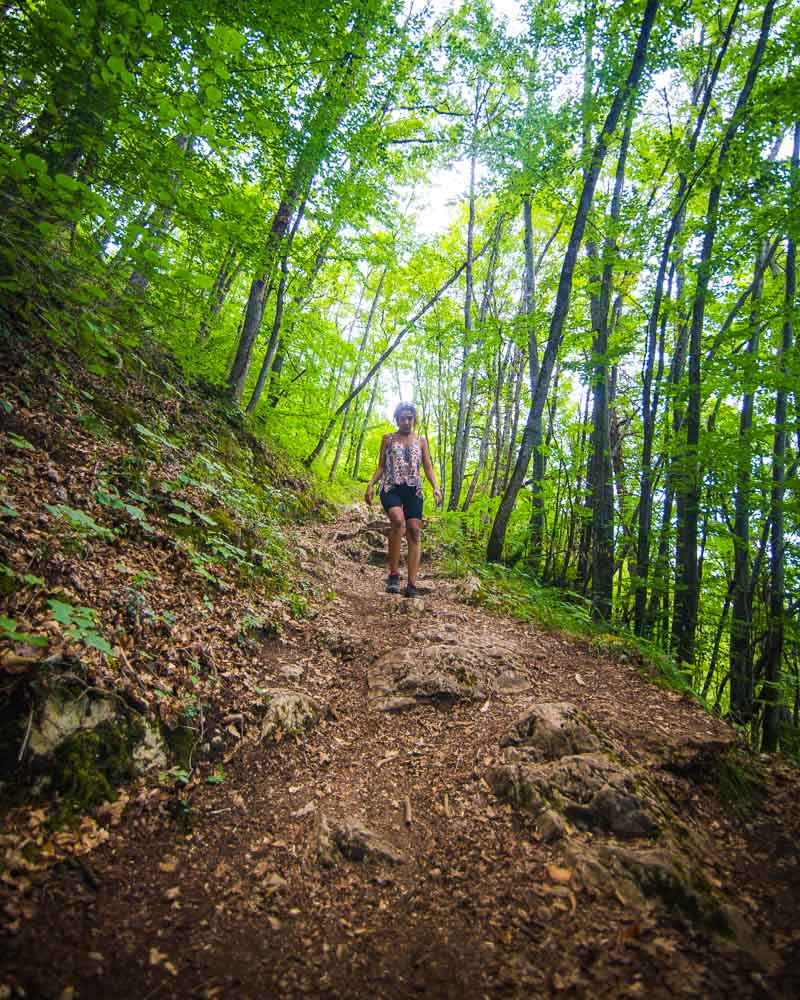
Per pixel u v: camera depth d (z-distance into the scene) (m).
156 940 1.48
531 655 3.99
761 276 7.80
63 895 1.53
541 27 6.33
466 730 2.83
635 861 1.83
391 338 19.20
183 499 4.34
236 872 1.80
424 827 2.12
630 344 7.40
